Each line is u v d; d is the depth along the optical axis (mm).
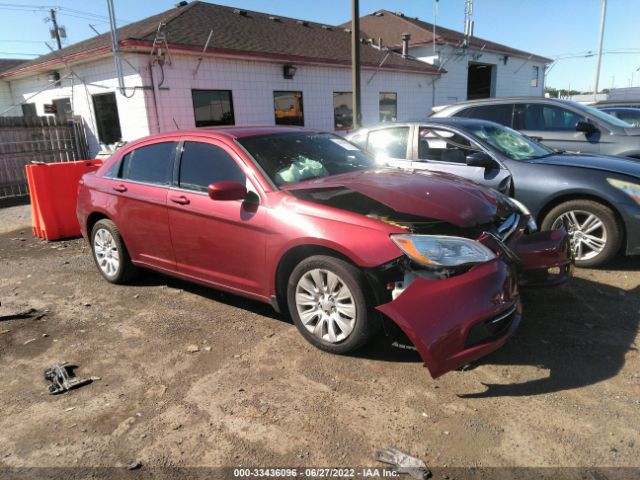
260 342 3611
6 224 8703
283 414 2748
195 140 4141
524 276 3627
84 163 7488
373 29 24609
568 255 3742
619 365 3102
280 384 3049
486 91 26531
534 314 3869
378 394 2904
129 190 4520
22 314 4305
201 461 2408
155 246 4414
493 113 7941
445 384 2982
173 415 2779
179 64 11781
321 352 3418
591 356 3223
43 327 4066
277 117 14516
